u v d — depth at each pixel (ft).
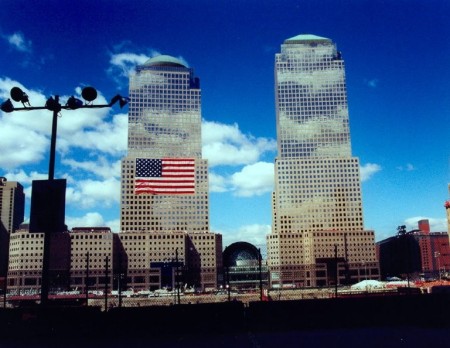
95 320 117.80
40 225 93.15
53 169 95.55
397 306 131.54
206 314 123.24
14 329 116.16
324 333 117.29
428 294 133.18
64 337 116.06
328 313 128.88
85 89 96.07
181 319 121.70
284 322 126.62
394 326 128.26
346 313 129.39
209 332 121.90
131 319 119.34
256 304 127.34
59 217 93.56
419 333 112.88
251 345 99.96
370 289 377.50
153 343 107.34
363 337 108.17
